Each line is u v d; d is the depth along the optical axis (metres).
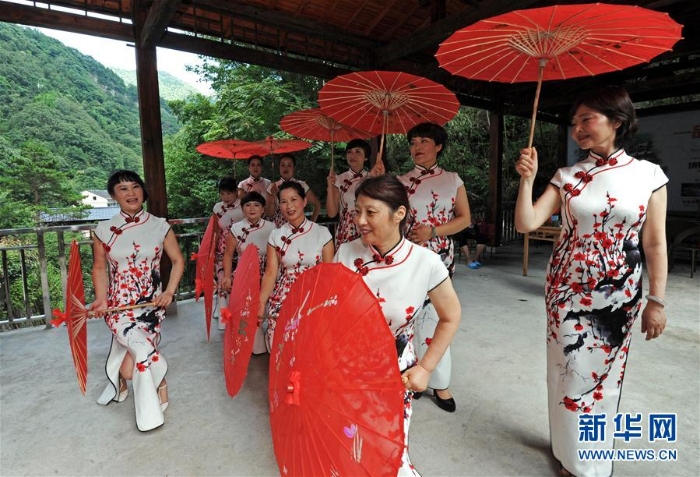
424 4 4.90
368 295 1.03
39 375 2.83
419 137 2.29
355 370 1.01
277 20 4.55
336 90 2.27
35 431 2.16
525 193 1.57
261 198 3.06
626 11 1.23
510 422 2.19
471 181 11.23
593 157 1.61
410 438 2.05
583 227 1.60
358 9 4.78
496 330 3.57
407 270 1.30
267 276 2.37
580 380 1.65
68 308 1.87
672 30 1.31
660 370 2.73
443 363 2.27
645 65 6.95
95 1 3.84
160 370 2.29
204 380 2.73
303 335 1.14
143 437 2.11
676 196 7.72
